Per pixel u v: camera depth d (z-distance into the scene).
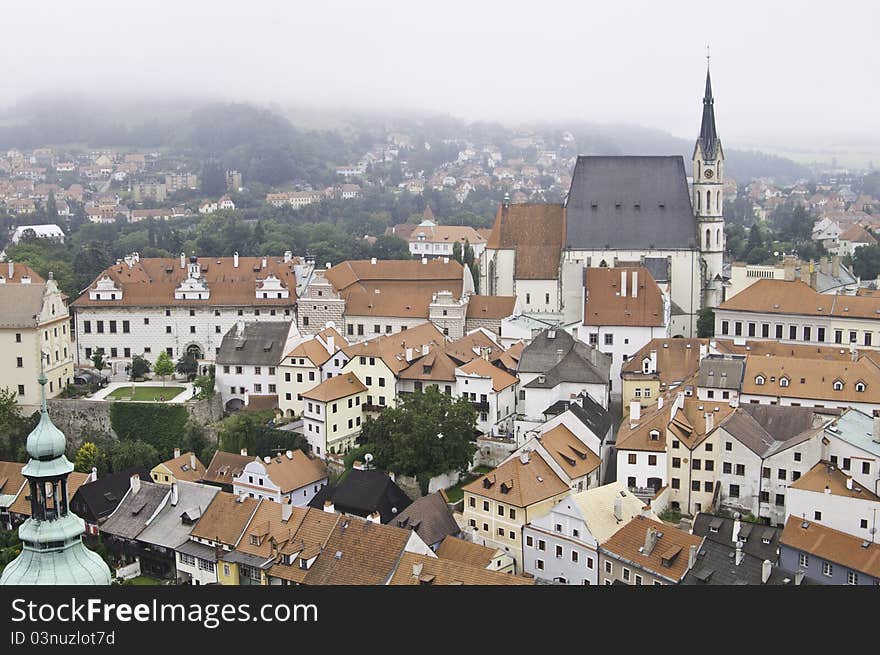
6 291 190.38
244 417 179.62
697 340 193.00
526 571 133.88
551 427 155.00
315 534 123.62
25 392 187.75
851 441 136.50
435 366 179.00
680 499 146.38
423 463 155.88
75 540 59.91
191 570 133.50
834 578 113.00
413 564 112.00
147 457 174.25
